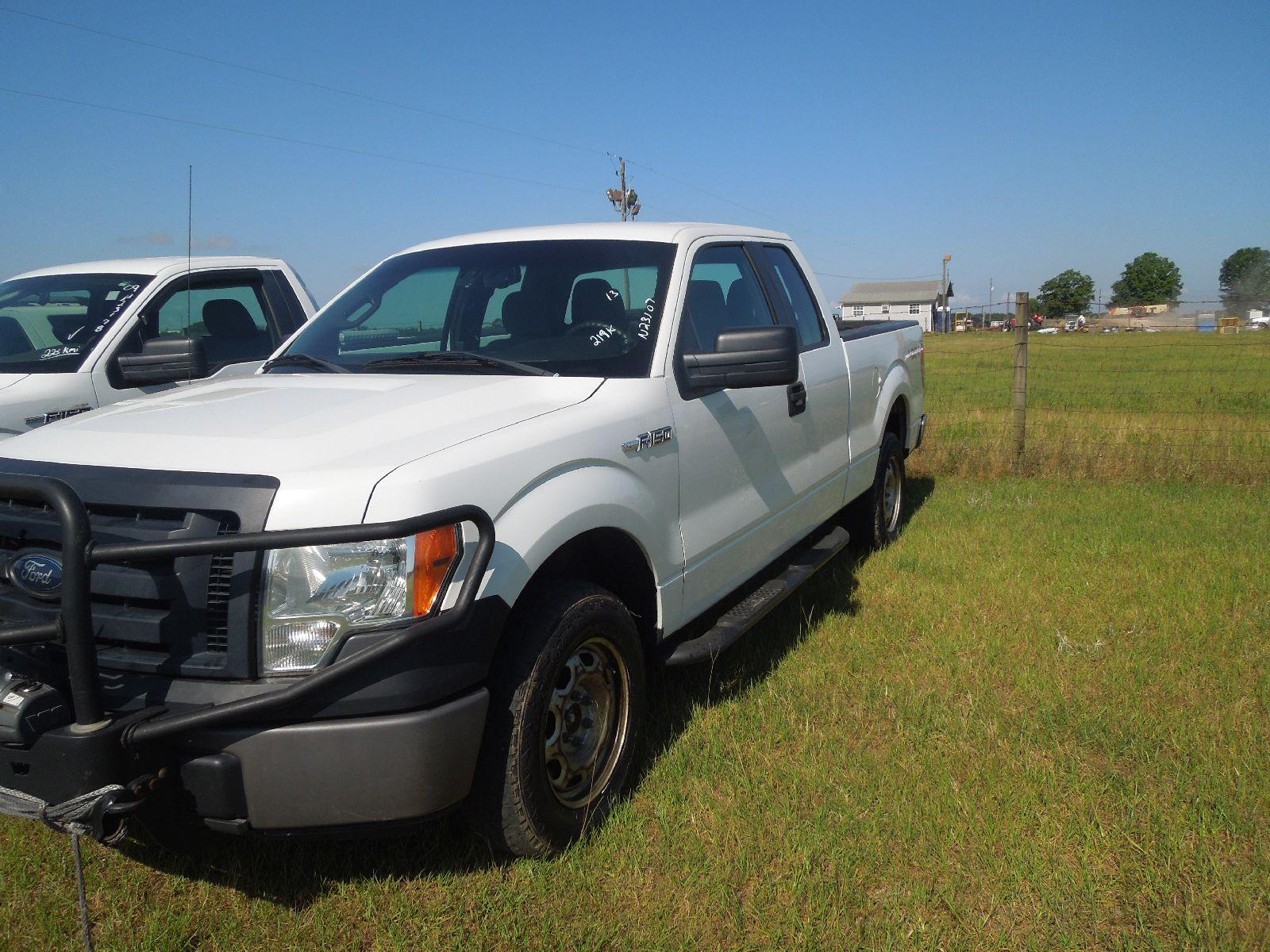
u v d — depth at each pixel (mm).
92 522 2430
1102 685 4113
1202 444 9719
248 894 2768
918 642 4707
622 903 2719
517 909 2672
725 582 3949
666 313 3641
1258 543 6359
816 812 3107
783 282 4938
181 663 2355
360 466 2455
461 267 4074
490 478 2633
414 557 2387
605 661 3152
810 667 4367
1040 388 18953
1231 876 2738
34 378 5273
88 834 2270
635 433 3252
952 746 3572
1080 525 7043
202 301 6199
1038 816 3068
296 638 2326
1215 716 3750
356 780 2338
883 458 6199
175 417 2852
